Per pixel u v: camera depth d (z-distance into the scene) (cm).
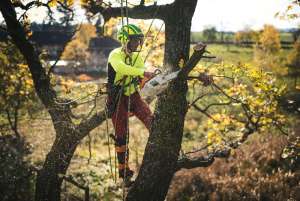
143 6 632
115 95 560
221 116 1082
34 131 1667
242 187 1339
